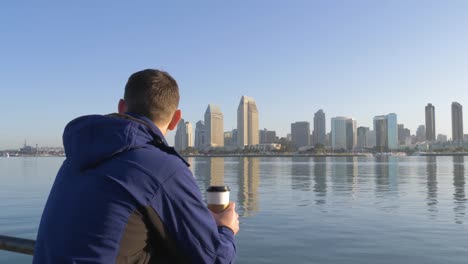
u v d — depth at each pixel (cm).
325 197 2534
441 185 3494
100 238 160
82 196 166
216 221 198
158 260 175
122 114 190
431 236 1300
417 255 1062
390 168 7456
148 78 196
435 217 1705
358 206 2088
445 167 7825
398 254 1073
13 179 4372
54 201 175
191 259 174
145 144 177
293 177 4794
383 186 3412
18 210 1902
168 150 182
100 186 166
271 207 2061
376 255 1064
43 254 168
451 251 1103
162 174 170
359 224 1536
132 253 164
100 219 162
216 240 179
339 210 1939
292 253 1088
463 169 6900
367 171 6275
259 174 5478
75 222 164
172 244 172
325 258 1039
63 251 161
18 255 1068
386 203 2209
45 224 173
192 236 172
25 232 1380
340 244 1189
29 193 2759
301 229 1433
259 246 1168
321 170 6662
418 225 1509
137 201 164
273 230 1416
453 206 2072
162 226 169
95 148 172
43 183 3769
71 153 178
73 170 176
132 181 166
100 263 158
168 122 205
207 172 6006
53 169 7069
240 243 1206
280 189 3155
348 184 3662
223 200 206
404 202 2253
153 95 193
